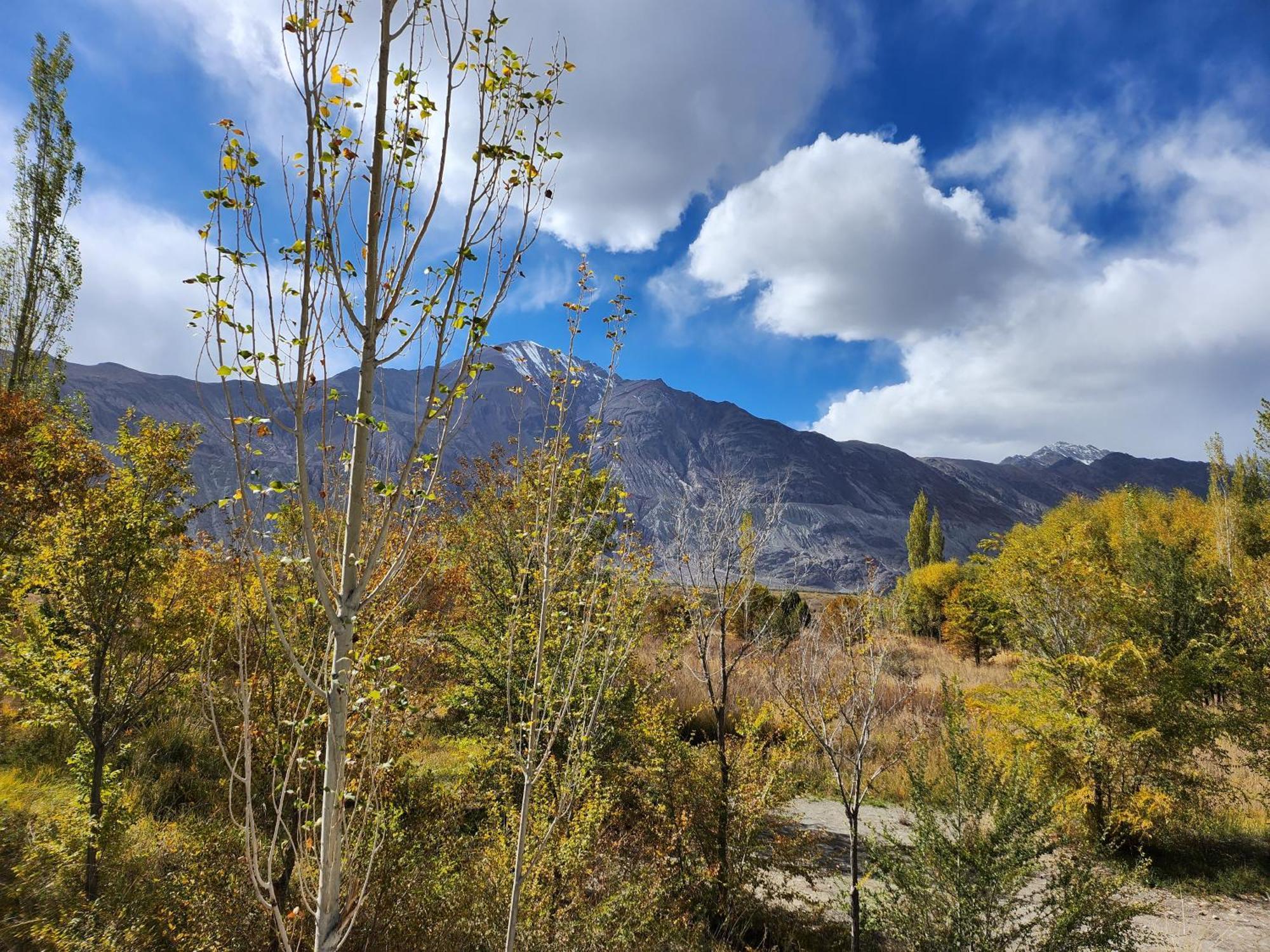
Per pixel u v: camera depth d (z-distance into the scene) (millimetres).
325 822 1974
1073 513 35188
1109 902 4367
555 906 4422
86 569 4352
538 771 2811
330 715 2006
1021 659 9430
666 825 5711
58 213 19234
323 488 2104
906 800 9242
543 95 2404
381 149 2121
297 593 3279
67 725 4629
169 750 6820
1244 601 10828
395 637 3824
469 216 2221
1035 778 6941
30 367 18734
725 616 5578
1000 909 4312
